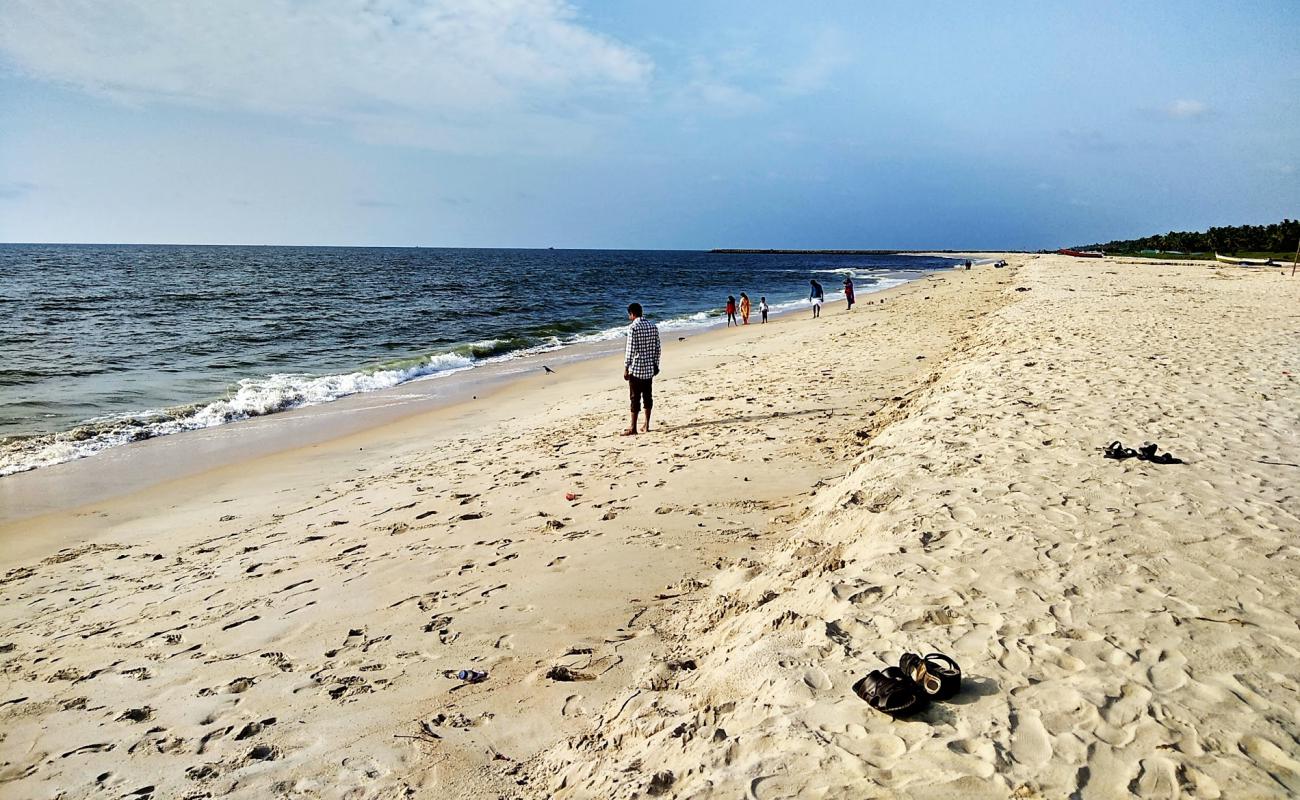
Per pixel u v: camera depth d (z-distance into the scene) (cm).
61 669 443
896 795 241
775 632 368
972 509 504
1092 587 384
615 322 3111
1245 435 688
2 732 378
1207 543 438
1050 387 920
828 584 406
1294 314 1836
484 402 1444
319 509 768
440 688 392
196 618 506
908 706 280
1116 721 273
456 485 806
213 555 643
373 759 335
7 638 495
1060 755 256
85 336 2258
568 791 293
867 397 1143
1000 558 423
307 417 1310
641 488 726
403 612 487
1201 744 258
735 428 976
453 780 317
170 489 891
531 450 955
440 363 1891
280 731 362
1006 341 1399
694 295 5006
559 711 363
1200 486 541
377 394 1539
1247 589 379
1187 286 3052
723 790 253
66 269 6756
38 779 337
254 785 322
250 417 1312
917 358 1553
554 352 2219
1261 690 291
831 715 289
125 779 334
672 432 984
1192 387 906
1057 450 642
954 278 6075
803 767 260
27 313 2855
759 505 658
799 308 3734
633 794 266
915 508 514
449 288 5088
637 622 451
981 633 342
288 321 2852
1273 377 966
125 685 419
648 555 554
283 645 454
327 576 563
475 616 473
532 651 424
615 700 360
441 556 584
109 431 1170
